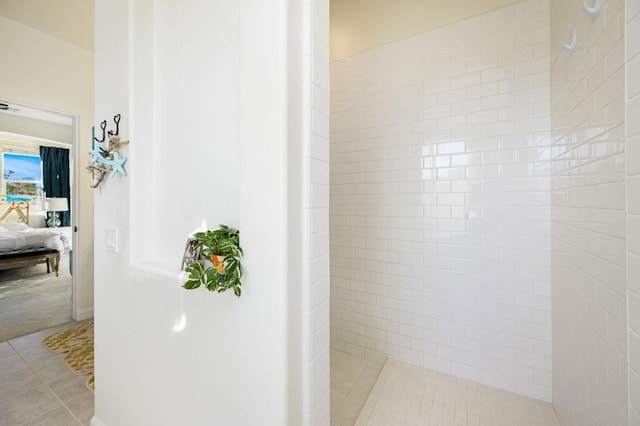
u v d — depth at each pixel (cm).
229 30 109
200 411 105
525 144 171
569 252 137
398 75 209
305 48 91
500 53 176
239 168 106
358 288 229
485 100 181
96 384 151
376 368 212
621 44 88
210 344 101
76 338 253
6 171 545
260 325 88
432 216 200
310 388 94
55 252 446
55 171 600
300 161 90
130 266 129
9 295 364
